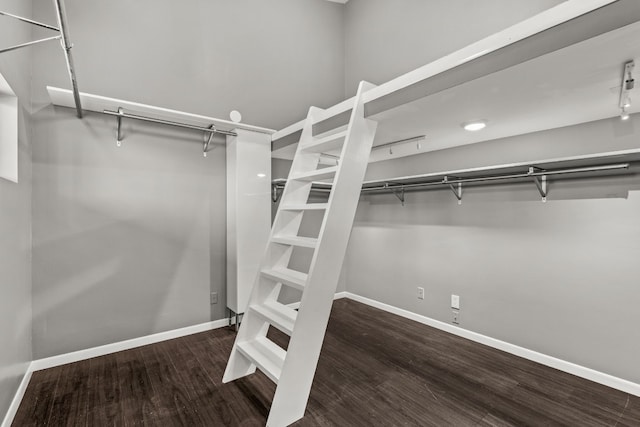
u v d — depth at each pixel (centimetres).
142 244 271
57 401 190
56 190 233
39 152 227
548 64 135
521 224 254
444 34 309
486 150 277
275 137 303
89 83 247
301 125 264
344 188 184
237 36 329
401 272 355
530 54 131
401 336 294
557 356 233
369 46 395
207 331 303
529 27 128
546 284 239
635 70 140
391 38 366
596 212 215
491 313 273
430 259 324
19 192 196
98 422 172
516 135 257
